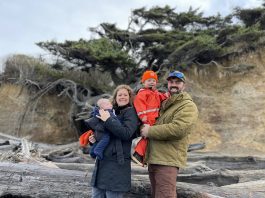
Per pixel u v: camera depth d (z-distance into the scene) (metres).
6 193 7.34
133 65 34.28
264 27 39.69
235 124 31.80
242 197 6.99
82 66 37.06
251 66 34.59
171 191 5.38
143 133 5.39
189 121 5.33
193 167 12.10
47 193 7.20
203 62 36.06
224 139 30.97
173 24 40.50
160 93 5.83
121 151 5.34
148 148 5.62
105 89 33.50
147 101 5.60
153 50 34.41
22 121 36.44
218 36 36.66
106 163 5.39
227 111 32.69
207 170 12.24
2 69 39.12
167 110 5.63
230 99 33.53
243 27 36.69
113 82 36.06
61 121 36.72
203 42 31.56
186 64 33.78
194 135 31.42
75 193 7.09
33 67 37.00
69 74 35.16
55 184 7.25
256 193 7.18
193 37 34.91
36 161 10.44
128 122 5.36
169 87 5.77
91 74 34.69
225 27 36.72
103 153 5.40
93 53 33.12
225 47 35.50
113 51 33.66
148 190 6.64
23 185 7.34
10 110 37.25
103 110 5.35
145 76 5.76
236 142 30.44
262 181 8.54
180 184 7.17
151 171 5.73
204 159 17.05
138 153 5.52
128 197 6.72
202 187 7.12
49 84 36.03
